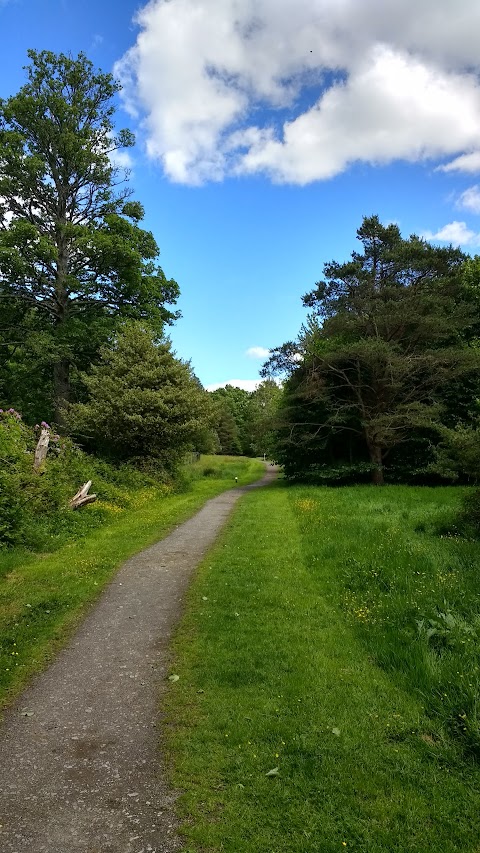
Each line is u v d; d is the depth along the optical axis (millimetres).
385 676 4754
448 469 21266
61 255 24500
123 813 3111
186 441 21609
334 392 27156
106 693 4648
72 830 2969
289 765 3514
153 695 4590
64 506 11797
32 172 22812
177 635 5957
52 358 21859
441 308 25000
